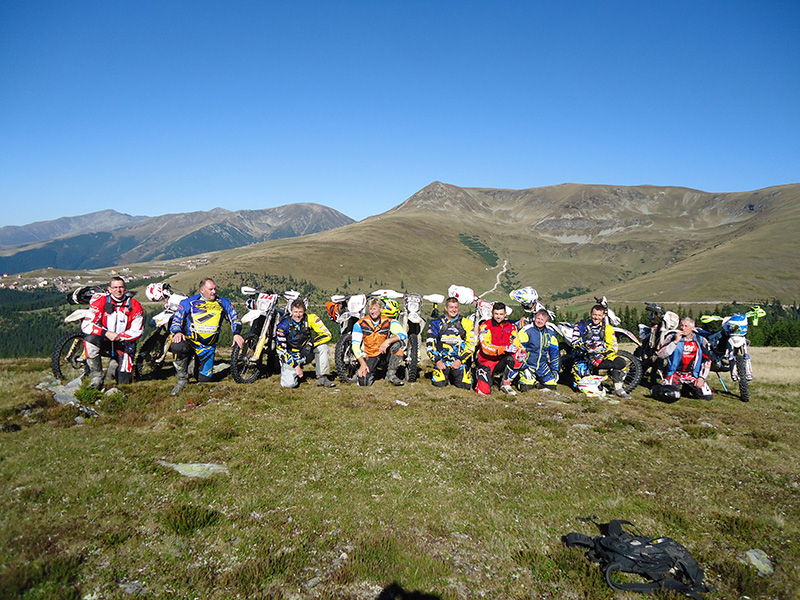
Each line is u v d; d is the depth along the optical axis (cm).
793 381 1341
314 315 994
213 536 411
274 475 542
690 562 399
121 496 466
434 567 387
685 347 1069
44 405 734
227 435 656
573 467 622
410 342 1092
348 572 370
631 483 579
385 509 479
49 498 448
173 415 746
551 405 939
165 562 370
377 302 1022
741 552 435
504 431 756
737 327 1069
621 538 429
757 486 581
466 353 1041
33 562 347
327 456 609
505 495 532
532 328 1067
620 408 945
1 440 588
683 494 553
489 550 421
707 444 726
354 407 841
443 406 889
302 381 1055
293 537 418
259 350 1018
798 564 416
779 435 791
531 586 376
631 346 2538
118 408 764
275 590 347
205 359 974
